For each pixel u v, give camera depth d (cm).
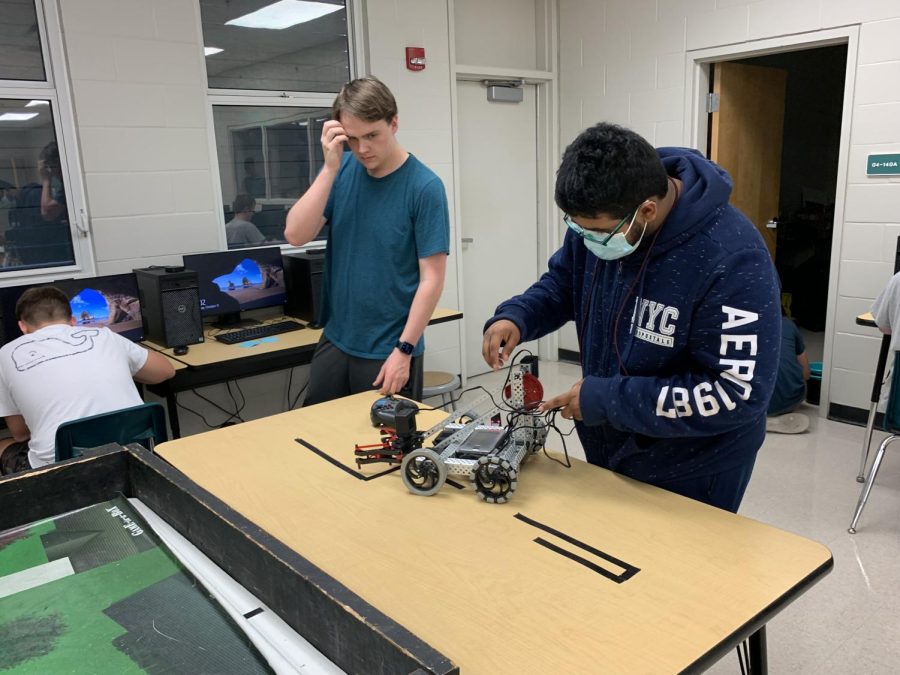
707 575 100
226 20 347
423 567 104
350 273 219
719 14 403
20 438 238
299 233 211
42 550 95
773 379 110
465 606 94
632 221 109
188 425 363
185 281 306
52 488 104
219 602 83
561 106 500
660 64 436
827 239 561
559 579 100
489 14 467
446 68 433
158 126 329
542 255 527
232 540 87
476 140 476
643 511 119
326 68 388
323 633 74
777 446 352
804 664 197
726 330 110
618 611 92
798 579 98
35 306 228
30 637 77
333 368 229
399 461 140
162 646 76
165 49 326
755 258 110
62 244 315
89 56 306
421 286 205
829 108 581
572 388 125
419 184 206
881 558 248
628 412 116
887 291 271
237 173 364
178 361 287
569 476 134
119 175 322
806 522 275
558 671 81
